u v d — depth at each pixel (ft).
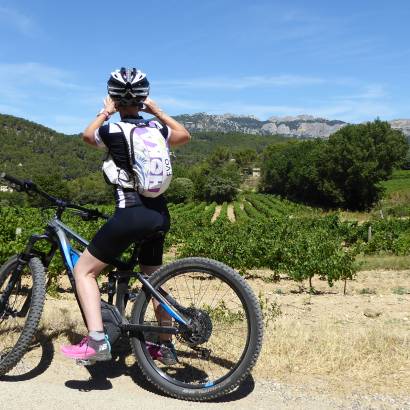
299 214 190.80
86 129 10.51
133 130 10.25
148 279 10.83
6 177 11.23
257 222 77.36
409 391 10.44
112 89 10.64
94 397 9.97
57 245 11.99
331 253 39.27
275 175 325.42
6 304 11.87
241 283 10.27
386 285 36.29
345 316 20.75
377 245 68.49
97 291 10.72
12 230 39.63
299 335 13.83
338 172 234.38
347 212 225.97
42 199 12.57
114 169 10.32
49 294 25.46
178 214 156.56
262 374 11.32
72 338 13.30
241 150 552.41
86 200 294.46
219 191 323.78
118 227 10.28
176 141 11.04
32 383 10.55
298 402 10.00
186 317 10.57
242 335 13.14
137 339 10.85
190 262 10.62
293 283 39.24
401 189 272.92
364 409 9.68
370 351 12.67
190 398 10.22
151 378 10.56
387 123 233.14
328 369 11.51
